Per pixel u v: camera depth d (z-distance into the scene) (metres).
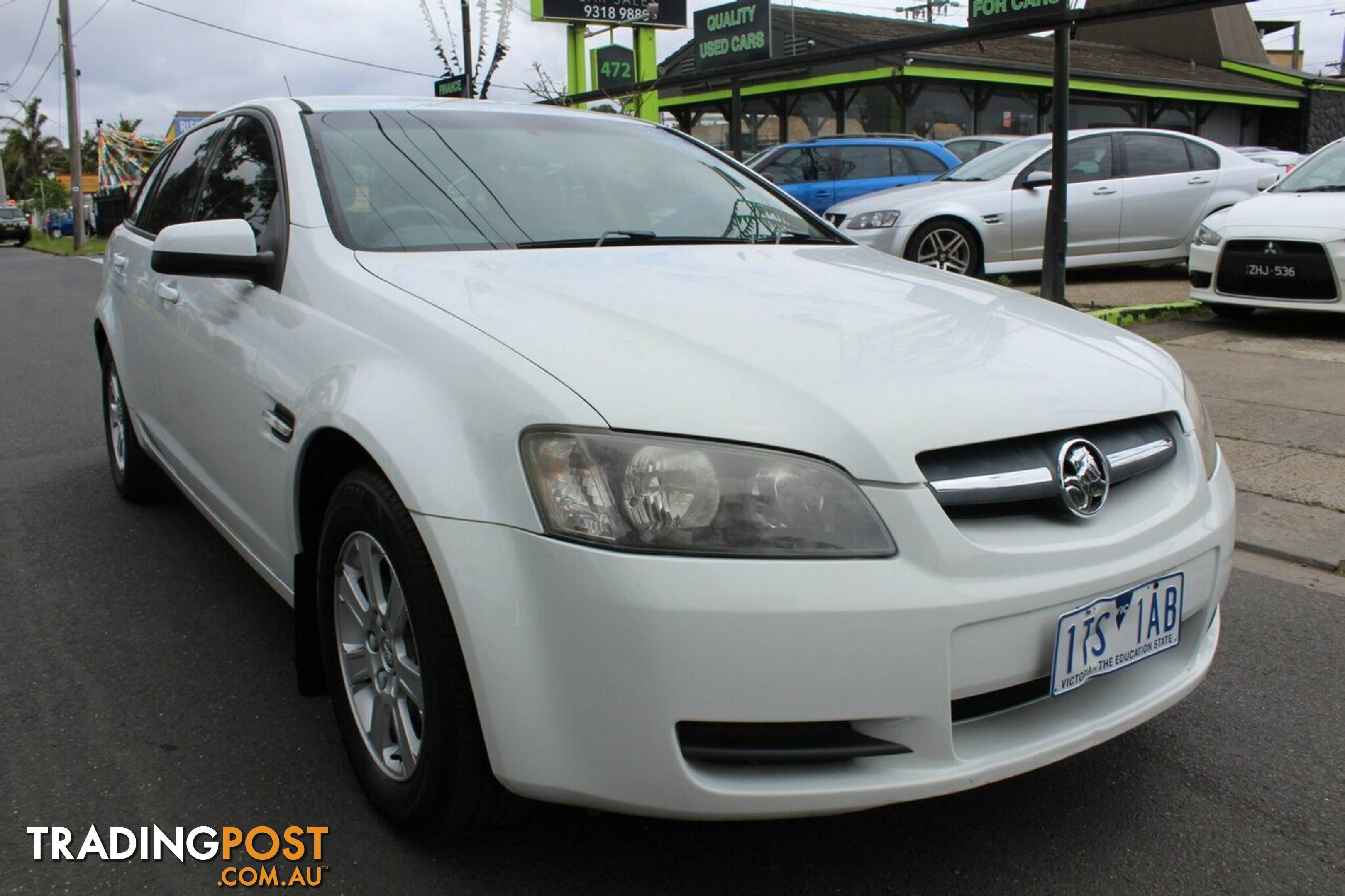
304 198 2.82
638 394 1.88
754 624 1.74
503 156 3.19
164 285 3.56
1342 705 2.86
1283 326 8.06
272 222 2.92
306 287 2.62
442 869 2.16
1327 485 4.49
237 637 3.23
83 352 9.12
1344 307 7.29
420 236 2.76
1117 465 2.13
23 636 3.24
